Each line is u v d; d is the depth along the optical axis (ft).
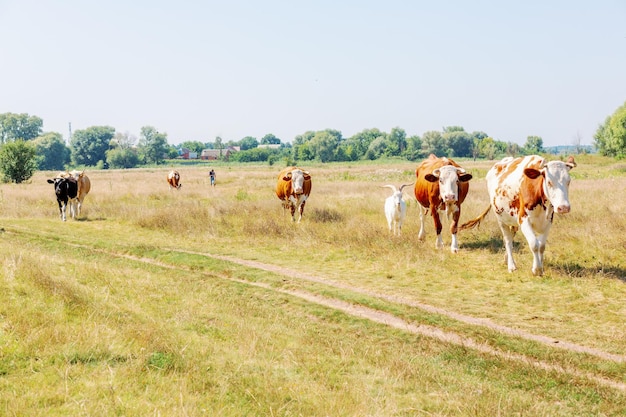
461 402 18.16
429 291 34.32
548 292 33.32
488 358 22.66
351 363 21.80
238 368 19.53
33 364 18.63
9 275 28.76
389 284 36.17
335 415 16.42
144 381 17.88
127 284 33.01
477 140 528.63
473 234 50.62
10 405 15.60
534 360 22.77
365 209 70.69
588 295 32.22
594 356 22.91
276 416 16.26
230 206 70.64
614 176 130.82
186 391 17.15
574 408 18.39
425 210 50.16
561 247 43.91
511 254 39.52
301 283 34.99
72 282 30.04
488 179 42.14
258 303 30.96
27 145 159.43
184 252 45.06
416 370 21.04
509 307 30.73
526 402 18.49
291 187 62.13
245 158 551.59
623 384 20.45
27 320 22.17
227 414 16.10
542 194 35.45
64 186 68.39
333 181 144.87
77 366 18.66
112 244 48.42
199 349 21.18
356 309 30.17
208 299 30.89
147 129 511.40
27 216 72.38
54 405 16.01
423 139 518.78
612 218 50.57
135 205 77.25
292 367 20.72
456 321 27.48
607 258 40.11
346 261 43.16
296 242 49.96
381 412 17.01
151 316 25.76
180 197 97.45
